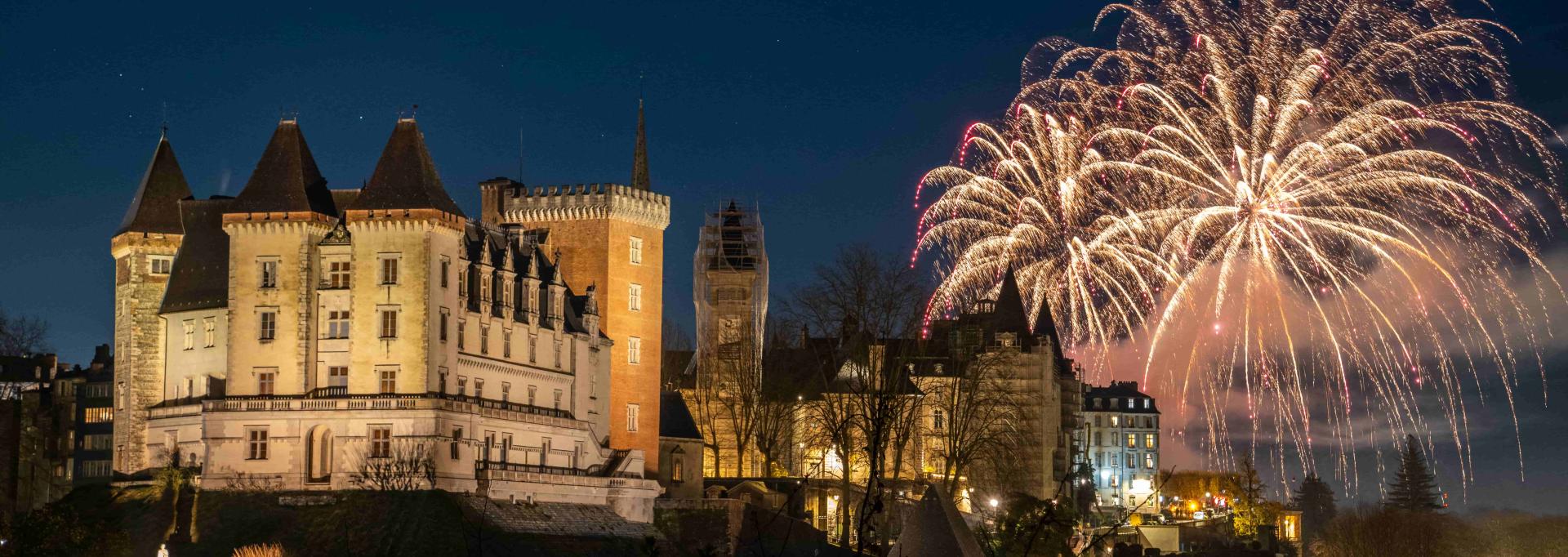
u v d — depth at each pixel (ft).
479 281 431.84
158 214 450.71
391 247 406.62
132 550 377.30
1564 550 583.99
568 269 518.37
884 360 485.56
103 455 584.40
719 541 461.78
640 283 524.52
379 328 404.57
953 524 125.18
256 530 381.19
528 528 405.18
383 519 376.48
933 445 610.65
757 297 640.58
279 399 403.54
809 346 620.49
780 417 584.81
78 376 604.49
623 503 460.14
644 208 524.11
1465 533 608.19
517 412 433.89
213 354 419.74
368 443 398.83
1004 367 620.90
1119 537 531.50
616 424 510.58
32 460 588.50
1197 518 642.63
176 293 433.89
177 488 394.93
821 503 520.01
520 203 524.52
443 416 400.06
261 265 412.77
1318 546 640.17
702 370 623.36
